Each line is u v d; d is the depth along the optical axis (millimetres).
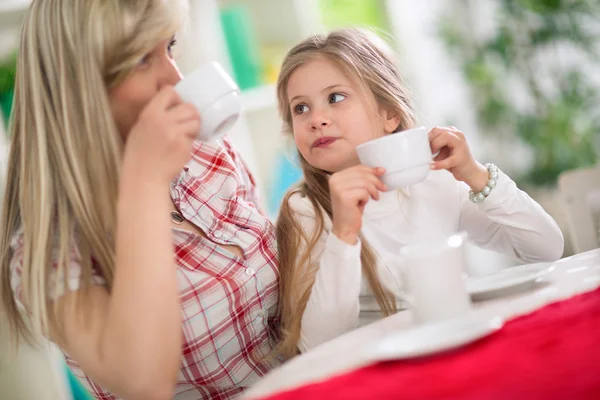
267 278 1270
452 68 3271
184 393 1228
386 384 652
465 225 1483
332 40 1450
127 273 925
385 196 1442
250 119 3049
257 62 2938
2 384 2082
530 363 623
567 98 3064
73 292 988
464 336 706
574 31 3037
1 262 1125
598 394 527
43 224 1011
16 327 1146
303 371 770
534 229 1321
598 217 1482
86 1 1014
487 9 3314
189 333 1156
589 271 985
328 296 1132
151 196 952
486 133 3271
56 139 1029
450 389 600
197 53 2721
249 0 3074
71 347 964
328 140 1367
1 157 2172
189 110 974
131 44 1012
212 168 1329
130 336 907
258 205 1514
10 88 2258
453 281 832
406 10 3283
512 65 3135
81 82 1010
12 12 2338
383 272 1371
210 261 1207
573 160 3043
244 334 1210
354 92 1378
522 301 884
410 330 789
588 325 699
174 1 1061
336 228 1124
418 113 1601
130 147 973
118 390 944
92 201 1014
